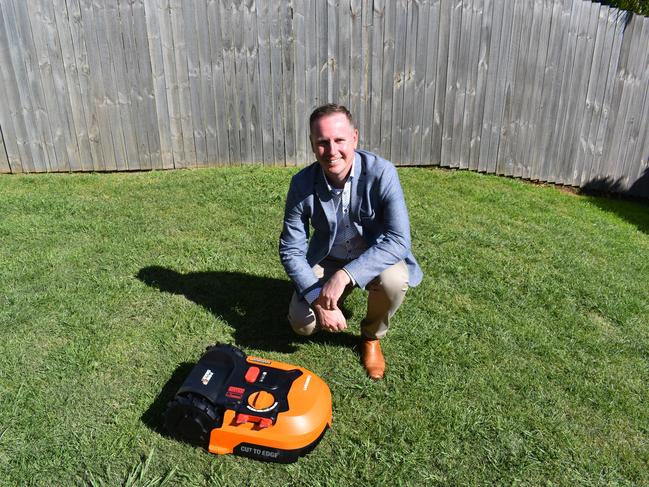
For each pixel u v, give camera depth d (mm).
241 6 5328
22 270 3533
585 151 6586
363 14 5523
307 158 5945
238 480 2178
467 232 4562
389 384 2736
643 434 2543
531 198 5766
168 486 2146
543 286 3793
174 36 5324
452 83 5922
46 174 5492
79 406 2490
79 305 3201
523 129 6262
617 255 4559
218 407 2264
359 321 3244
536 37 5898
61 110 5398
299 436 2193
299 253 2697
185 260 3781
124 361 2783
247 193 4992
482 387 2752
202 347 2926
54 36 5160
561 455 2385
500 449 2395
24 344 2861
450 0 5605
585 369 2963
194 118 5621
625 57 6254
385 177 2535
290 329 3135
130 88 5422
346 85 5742
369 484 2191
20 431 2344
